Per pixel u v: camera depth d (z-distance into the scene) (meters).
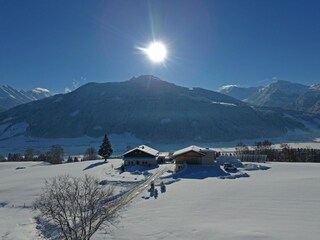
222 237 29.39
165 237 31.19
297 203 38.19
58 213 30.08
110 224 35.56
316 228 29.89
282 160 116.50
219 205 40.09
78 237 29.53
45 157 153.50
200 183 57.56
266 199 40.97
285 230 29.83
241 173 67.19
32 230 38.81
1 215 45.66
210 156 78.81
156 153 90.00
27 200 52.00
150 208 41.66
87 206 32.16
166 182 61.28
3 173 91.62
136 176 68.44
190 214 37.44
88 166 91.00
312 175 62.19
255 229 30.59
